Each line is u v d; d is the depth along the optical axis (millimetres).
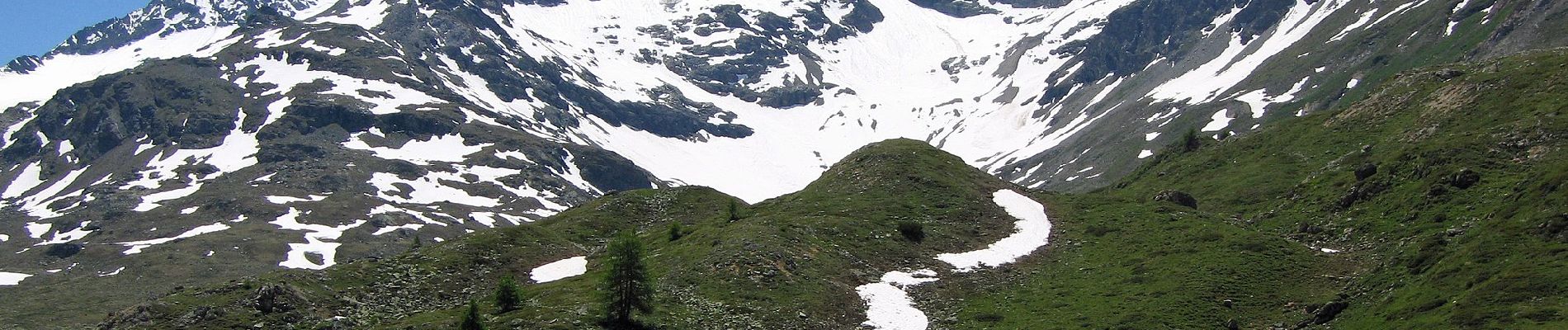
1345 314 66875
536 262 92938
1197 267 78312
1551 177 74562
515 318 68125
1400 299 65750
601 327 65625
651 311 68438
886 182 108875
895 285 80250
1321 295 71625
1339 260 79938
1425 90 117500
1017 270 85188
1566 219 66250
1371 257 78938
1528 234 67562
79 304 181750
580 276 85875
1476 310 58031
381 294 80375
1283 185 108500
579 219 109062
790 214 99312
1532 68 107062
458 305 80062
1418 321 60344
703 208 115125
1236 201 108812
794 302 72562
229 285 78625
